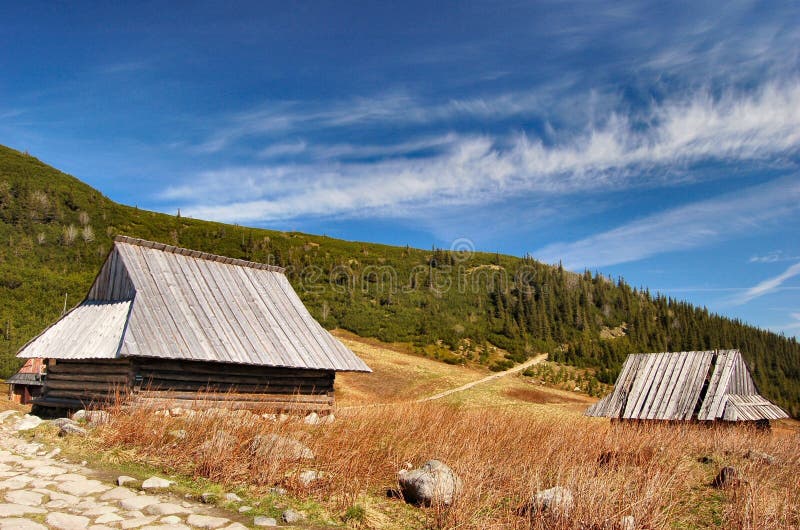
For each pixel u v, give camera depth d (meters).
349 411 18.22
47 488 7.77
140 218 115.12
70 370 18.06
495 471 9.77
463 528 7.36
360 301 105.06
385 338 88.81
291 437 10.79
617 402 28.86
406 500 8.52
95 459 9.45
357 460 9.77
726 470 10.77
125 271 18.11
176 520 6.82
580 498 7.70
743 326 145.00
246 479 8.69
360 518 7.42
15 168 106.00
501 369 85.31
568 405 63.81
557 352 102.12
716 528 8.28
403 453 11.23
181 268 19.42
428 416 15.57
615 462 11.44
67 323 18.48
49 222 92.69
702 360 28.30
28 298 61.75
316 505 7.86
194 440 10.17
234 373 17.66
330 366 19.27
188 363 16.69
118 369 16.14
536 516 7.68
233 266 21.34
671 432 16.30
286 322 20.23
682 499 9.55
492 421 15.50
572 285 144.25
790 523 8.05
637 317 132.38
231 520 7.02
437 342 92.88
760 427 26.61
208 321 17.94
